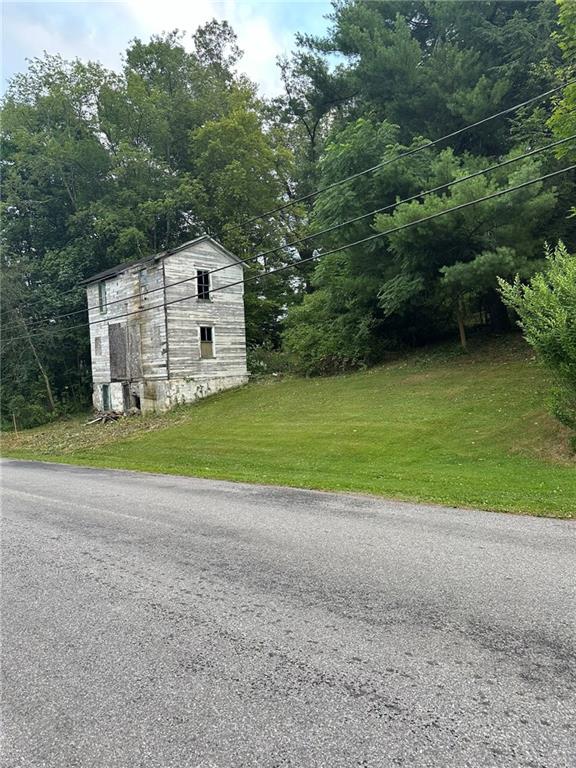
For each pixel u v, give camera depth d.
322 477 9.58
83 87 31.56
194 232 32.50
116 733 2.46
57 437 21.50
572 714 2.46
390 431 12.56
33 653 3.28
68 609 3.94
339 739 2.33
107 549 5.45
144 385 23.52
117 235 29.52
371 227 18.50
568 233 17.73
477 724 2.41
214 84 35.09
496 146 20.12
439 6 20.52
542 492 7.40
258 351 28.56
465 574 4.29
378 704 2.59
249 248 31.03
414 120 21.28
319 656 3.10
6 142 32.66
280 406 18.25
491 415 12.28
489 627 3.37
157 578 4.54
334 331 23.14
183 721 2.52
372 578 4.29
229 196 30.53
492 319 20.67
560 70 14.34
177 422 19.30
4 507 8.09
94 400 26.81
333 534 5.64
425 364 19.30
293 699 2.66
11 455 17.75
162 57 34.28
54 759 2.29
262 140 31.58
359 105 25.33
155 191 30.72
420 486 8.25
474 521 6.04
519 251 16.25
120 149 30.53
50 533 6.23
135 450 15.73
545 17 18.64
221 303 24.48
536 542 5.12
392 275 19.67
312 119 33.22
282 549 5.18
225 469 11.48
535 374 14.55
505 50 19.70
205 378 23.69
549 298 9.67
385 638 3.28
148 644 3.34
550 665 2.90
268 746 2.30
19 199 31.42
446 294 18.89
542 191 16.44
